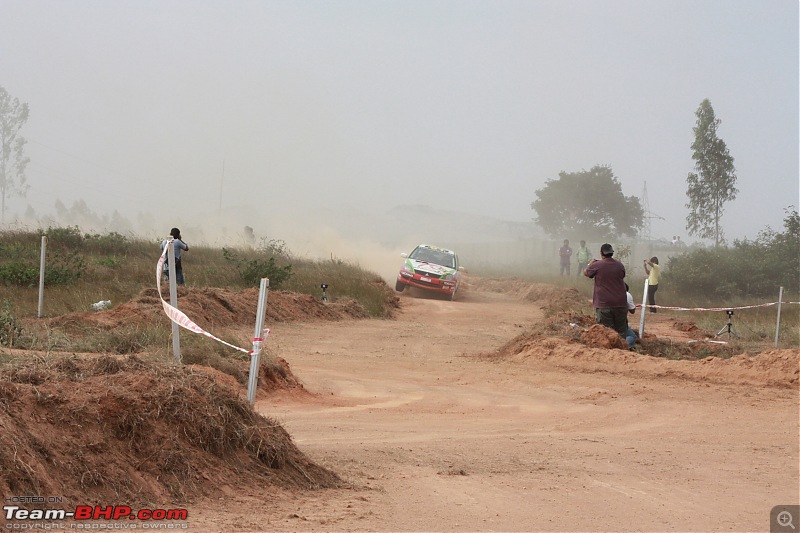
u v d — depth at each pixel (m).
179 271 30.91
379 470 10.52
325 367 20.70
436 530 7.75
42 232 45.53
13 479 6.66
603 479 10.66
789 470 11.52
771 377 18.98
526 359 22.38
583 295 47.28
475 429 14.20
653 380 19.52
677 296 50.91
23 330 17.78
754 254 55.03
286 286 37.66
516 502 9.18
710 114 71.62
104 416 7.86
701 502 9.60
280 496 8.34
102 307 25.42
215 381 9.36
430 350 24.98
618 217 119.31
